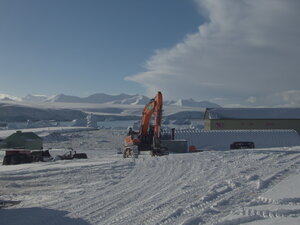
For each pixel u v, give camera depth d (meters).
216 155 18.50
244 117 56.50
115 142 65.25
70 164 18.34
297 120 55.47
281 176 11.84
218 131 45.31
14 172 15.79
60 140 70.06
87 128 119.50
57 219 8.06
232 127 56.28
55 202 9.89
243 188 10.16
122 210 8.58
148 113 23.78
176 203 8.87
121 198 9.97
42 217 8.29
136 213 8.15
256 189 9.95
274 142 44.44
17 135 43.38
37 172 15.66
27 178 14.55
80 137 78.12
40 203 9.89
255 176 11.93
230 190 10.02
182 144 30.72
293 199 8.18
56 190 12.21
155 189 11.00
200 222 7.06
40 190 12.37
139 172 14.70
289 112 57.59
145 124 24.05
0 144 43.00
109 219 7.85
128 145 24.39
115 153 38.88
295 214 7.11
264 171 13.01
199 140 43.06
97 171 15.34
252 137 44.34
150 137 24.05
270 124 55.84
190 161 16.61
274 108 59.69
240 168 14.04
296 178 10.98
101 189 11.59
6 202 10.40
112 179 13.47
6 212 8.97
